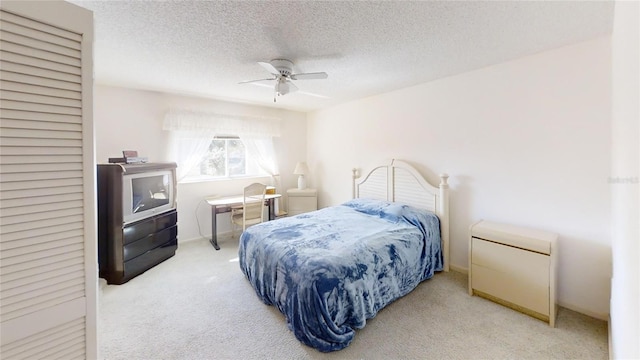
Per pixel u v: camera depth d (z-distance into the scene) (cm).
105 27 186
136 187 295
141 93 363
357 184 413
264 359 174
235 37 203
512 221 259
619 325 119
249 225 397
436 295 250
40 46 82
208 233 436
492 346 183
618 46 140
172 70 279
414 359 172
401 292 237
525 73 244
